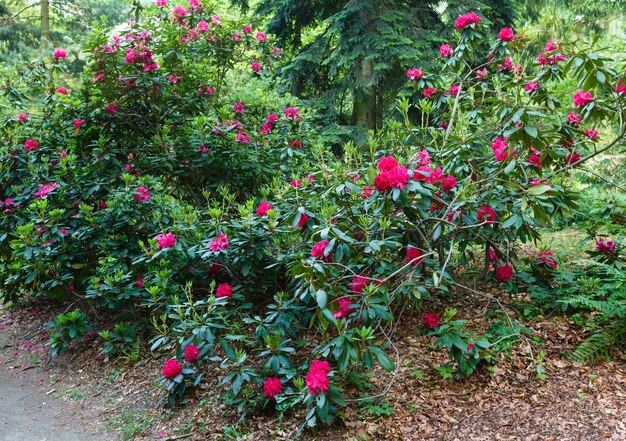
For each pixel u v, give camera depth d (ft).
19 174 16.39
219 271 13.89
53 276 14.11
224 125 15.53
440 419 9.00
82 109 15.64
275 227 11.52
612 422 8.14
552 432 8.22
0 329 17.15
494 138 12.05
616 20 35.83
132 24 16.05
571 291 11.43
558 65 11.70
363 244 9.53
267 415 9.91
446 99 13.97
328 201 10.42
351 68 30.86
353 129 30.99
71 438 10.32
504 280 11.66
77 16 49.62
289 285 12.38
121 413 11.03
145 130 16.47
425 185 8.96
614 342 9.90
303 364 11.05
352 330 8.66
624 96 10.68
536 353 10.16
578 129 12.46
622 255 12.26
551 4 35.68
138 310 15.03
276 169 16.30
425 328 10.64
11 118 17.40
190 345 10.61
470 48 13.46
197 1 18.08
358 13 28.50
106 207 15.44
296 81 32.65
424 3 31.30
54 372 13.60
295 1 30.63
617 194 12.73
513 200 11.09
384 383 10.16
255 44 19.35
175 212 13.51
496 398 9.27
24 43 45.27
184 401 10.88
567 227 18.26
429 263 10.78
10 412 11.55
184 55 16.84
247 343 11.23
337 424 9.29
